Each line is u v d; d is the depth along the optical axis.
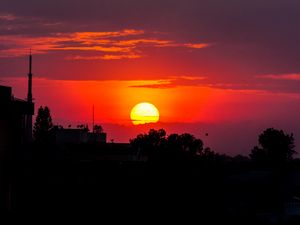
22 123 100.00
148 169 109.06
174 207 101.31
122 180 106.19
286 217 111.19
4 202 89.06
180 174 105.94
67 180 110.94
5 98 88.12
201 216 101.56
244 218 104.88
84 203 103.44
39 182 109.19
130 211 101.50
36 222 96.75
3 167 88.56
